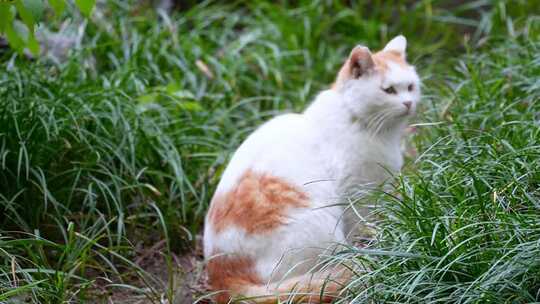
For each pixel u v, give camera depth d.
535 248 5.09
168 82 9.43
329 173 6.53
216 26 11.17
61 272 6.06
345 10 11.54
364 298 5.31
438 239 5.46
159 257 7.38
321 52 10.93
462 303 5.09
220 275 6.24
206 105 9.41
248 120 9.41
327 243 6.21
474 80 8.18
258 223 6.12
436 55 10.98
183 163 8.01
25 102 7.35
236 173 6.39
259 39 10.84
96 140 7.45
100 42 9.70
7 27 6.47
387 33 11.70
